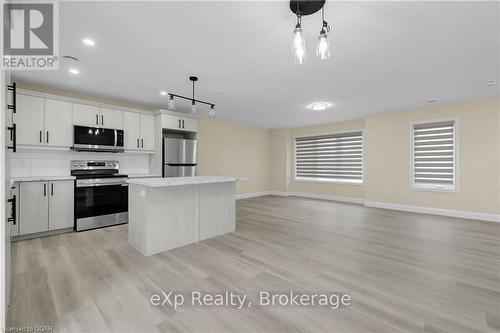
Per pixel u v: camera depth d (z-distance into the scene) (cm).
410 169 503
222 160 648
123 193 396
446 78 320
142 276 214
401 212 491
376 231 354
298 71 299
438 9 179
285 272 223
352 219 430
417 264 239
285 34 215
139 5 175
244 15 187
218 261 247
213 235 327
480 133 425
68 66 283
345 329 147
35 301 174
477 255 262
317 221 415
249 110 507
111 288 193
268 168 791
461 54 251
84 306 169
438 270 226
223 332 145
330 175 673
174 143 466
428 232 349
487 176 420
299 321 154
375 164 555
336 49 241
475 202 430
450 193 456
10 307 166
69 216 344
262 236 330
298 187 742
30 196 312
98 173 412
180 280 207
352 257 257
